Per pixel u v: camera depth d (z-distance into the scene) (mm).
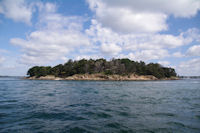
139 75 120938
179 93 20781
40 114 8617
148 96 17250
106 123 7012
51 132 5828
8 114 8523
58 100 13961
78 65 127375
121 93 20656
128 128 6309
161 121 7340
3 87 30172
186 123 7039
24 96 16578
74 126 6559
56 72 131125
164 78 132500
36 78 130000
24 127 6383
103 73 115688
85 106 11117
